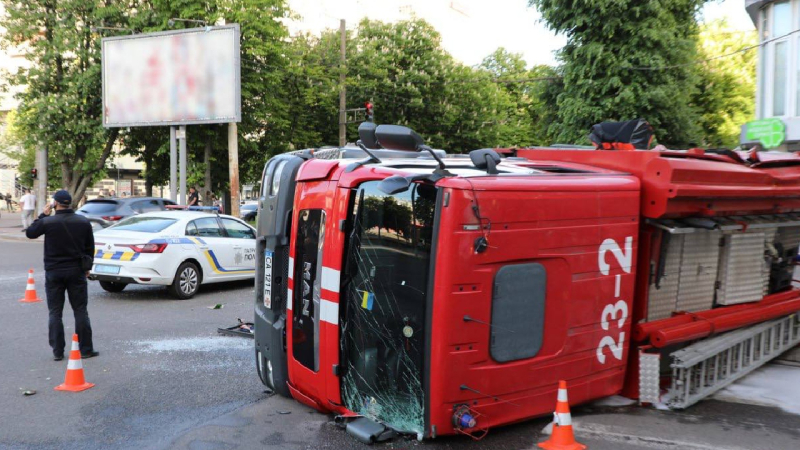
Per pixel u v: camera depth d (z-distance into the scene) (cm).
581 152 593
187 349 773
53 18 2530
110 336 835
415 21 3416
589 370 510
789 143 1659
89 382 641
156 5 2375
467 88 3438
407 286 458
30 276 1076
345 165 500
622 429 502
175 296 1112
